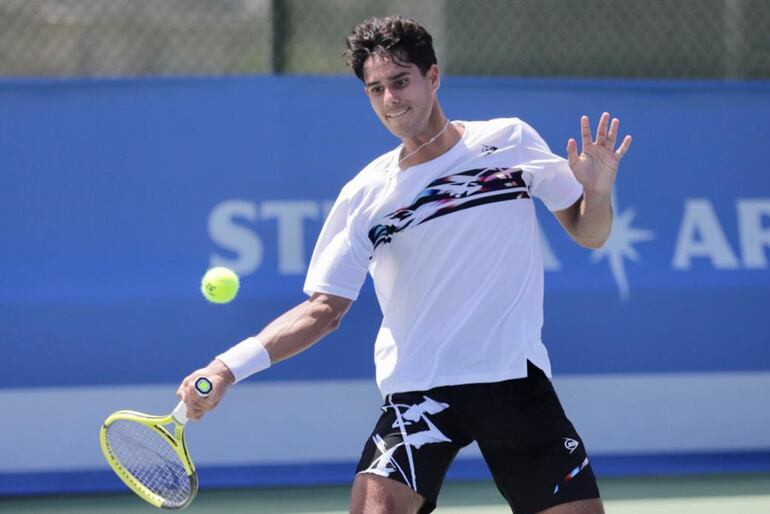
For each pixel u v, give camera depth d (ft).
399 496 30.58
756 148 62.28
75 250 57.47
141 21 67.00
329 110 59.77
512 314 31.81
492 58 68.28
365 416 58.13
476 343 31.60
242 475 57.47
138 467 33.86
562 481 31.17
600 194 32.58
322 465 57.88
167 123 58.80
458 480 59.52
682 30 68.85
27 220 57.41
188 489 33.12
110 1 66.95
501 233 31.94
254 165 59.11
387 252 32.48
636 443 59.62
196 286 57.67
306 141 59.52
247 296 57.77
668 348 59.98
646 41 68.69
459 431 31.89
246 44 67.10
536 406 31.76
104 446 33.81
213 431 57.31
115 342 57.00
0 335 56.34
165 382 57.06
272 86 59.57
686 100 62.08
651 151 61.57
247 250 58.49
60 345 56.75
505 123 33.09
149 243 57.93
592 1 68.49
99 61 67.05
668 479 59.36
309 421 57.82
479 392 31.53
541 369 32.17
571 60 68.54
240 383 57.57
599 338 59.57
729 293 60.54
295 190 59.21
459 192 32.04
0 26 66.49
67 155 58.03
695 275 60.59
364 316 58.29
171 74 67.10
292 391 57.77
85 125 58.29
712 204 61.52
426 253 31.94
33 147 57.88
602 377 59.41
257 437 57.57
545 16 68.33
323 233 33.32
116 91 58.65
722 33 68.49
